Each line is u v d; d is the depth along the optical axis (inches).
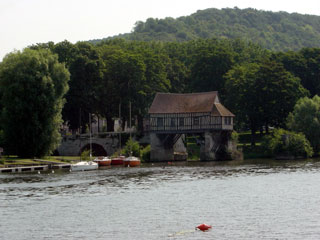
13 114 3641.7
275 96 4559.5
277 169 3260.3
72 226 1697.8
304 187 2393.0
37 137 3671.3
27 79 3631.9
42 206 2023.9
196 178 2839.6
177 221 1738.4
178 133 4279.0
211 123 4175.7
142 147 4429.1
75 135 4424.2
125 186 2546.8
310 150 4259.4
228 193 2267.5
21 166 3484.3
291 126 4409.5
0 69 3732.8
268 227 1636.3
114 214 1859.0
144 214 1851.6
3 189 2475.4
